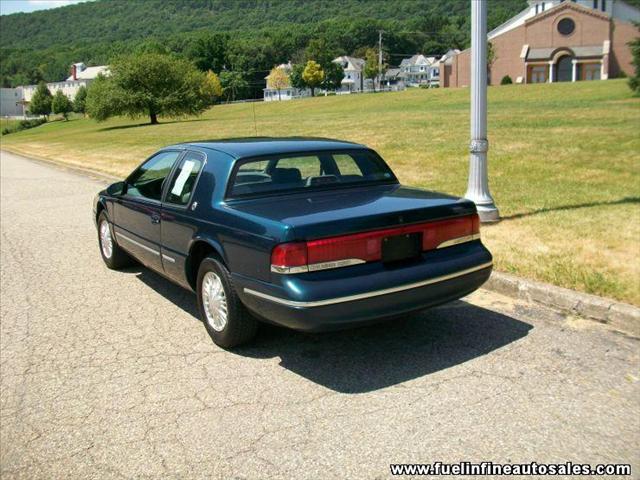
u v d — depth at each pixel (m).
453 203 4.65
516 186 11.05
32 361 4.78
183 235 5.15
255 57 150.75
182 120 64.25
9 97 190.50
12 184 18.22
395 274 4.23
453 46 166.88
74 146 37.56
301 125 30.42
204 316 5.03
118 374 4.48
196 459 3.38
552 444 3.40
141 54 67.44
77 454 3.48
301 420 3.74
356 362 4.54
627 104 25.89
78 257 8.29
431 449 3.39
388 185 5.43
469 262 4.60
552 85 49.00
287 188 4.95
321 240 4.05
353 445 3.45
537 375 4.20
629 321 4.91
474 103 8.04
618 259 6.30
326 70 134.38
